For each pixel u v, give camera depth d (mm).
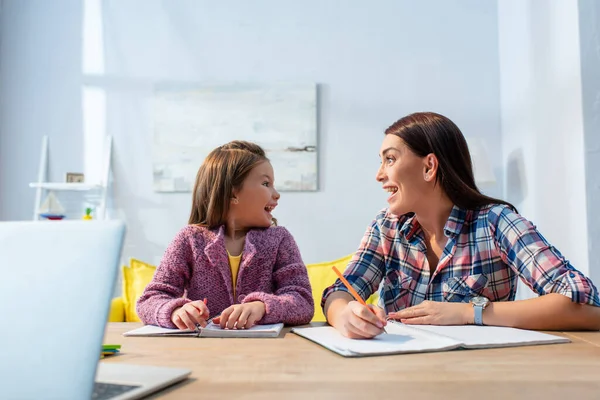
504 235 1143
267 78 3002
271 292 1298
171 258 1258
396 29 3012
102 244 459
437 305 1003
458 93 2979
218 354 710
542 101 2342
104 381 509
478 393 494
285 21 3025
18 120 3006
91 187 2846
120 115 2998
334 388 515
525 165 2586
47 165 2982
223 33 3025
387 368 611
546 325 943
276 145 2945
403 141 1208
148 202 2949
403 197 1216
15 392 422
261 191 1361
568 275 991
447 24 3004
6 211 2965
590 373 581
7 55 3029
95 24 3041
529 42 2486
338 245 2918
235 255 1338
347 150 2963
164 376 529
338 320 932
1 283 456
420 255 1255
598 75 1953
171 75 3014
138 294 2006
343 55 3006
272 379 555
